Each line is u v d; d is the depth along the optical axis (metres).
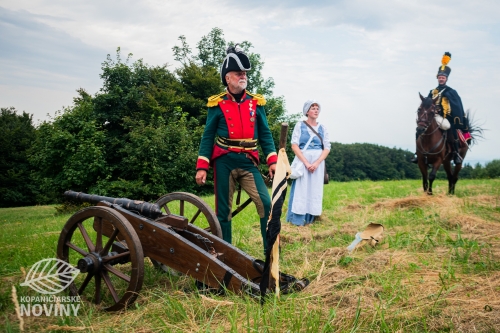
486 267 4.28
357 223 7.10
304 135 8.06
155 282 4.48
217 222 4.84
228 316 3.20
